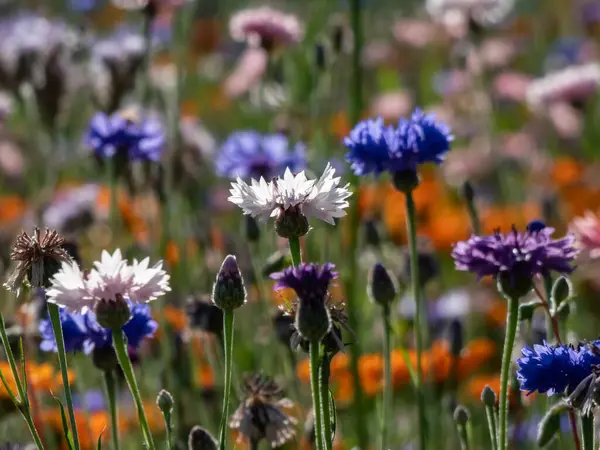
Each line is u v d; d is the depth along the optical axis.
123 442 6.35
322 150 8.14
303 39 9.23
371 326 7.77
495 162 11.54
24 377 4.09
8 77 9.06
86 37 9.40
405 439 7.11
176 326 6.81
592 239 5.25
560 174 10.76
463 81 13.27
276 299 7.16
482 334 8.72
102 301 3.81
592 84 11.14
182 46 8.85
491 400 4.36
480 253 4.04
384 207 9.44
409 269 7.05
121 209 8.80
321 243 7.69
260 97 10.41
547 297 4.92
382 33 15.77
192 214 8.62
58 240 4.12
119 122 7.12
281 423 4.69
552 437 4.37
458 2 11.56
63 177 11.05
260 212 4.12
